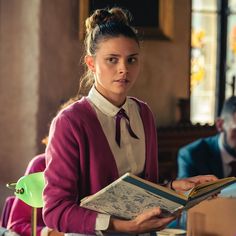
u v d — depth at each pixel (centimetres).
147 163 222
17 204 315
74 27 613
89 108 210
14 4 605
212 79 721
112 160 209
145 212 192
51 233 285
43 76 598
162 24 661
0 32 611
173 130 633
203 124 659
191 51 705
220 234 272
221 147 421
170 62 679
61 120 207
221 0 723
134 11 642
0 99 613
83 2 604
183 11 685
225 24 725
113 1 625
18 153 610
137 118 221
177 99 685
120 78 203
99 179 207
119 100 213
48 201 203
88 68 223
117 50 202
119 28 205
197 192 201
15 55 607
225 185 212
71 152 204
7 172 614
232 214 269
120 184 186
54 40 602
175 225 321
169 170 626
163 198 189
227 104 415
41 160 316
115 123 213
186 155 423
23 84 605
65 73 612
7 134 612
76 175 205
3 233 299
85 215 196
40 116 600
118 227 195
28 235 307
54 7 599
